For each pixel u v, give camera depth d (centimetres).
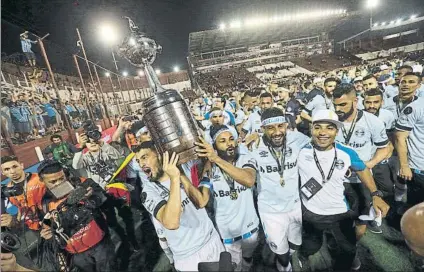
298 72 2755
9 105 451
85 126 305
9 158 227
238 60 3281
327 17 2722
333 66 2470
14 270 175
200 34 2898
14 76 521
